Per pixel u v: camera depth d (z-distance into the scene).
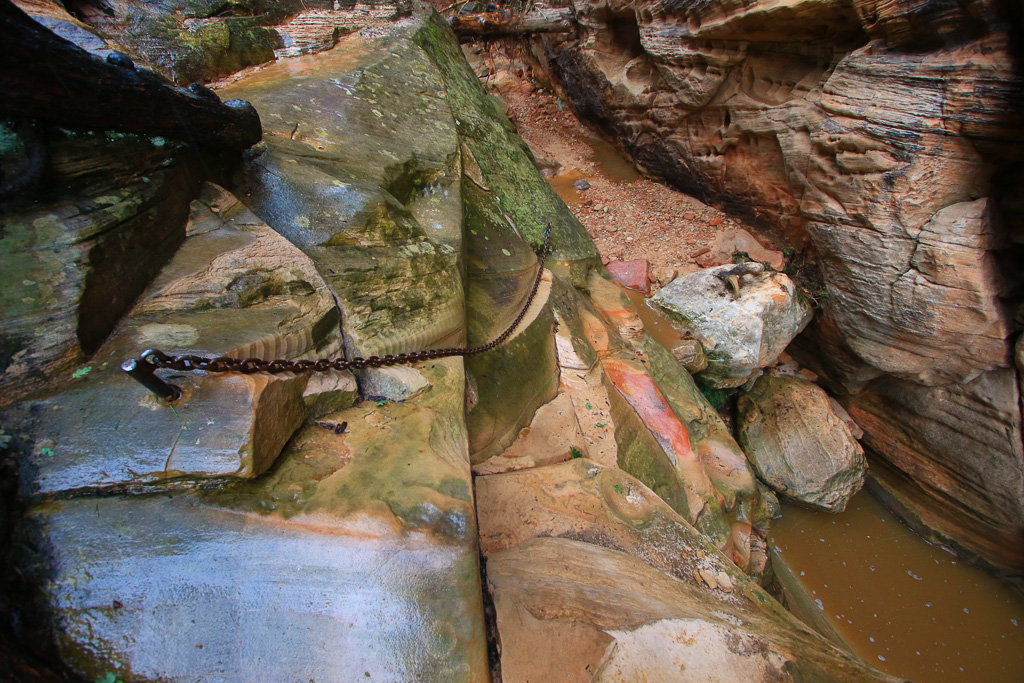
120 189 2.41
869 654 6.07
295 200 3.43
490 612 2.59
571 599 2.74
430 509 2.11
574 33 10.62
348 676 1.80
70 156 2.22
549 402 4.66
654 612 2.78
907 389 7.36
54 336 2.00
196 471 1.97
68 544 1.74
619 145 10.85
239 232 2.83
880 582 6.75
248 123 3.27
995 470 6.52
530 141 11.16
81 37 3.42
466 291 4.28
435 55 6.88
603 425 4.58
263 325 2.38
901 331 6.56
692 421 6.30
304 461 2.25
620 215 9.49
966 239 5.69
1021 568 6.52
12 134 2.00
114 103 2.24
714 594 3.06
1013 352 6.02
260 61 5.20
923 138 5.73
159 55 4.40
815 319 7.78
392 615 1.90
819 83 6.92
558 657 2.48
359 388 2.77
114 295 2.22
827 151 6.70
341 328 2.82
